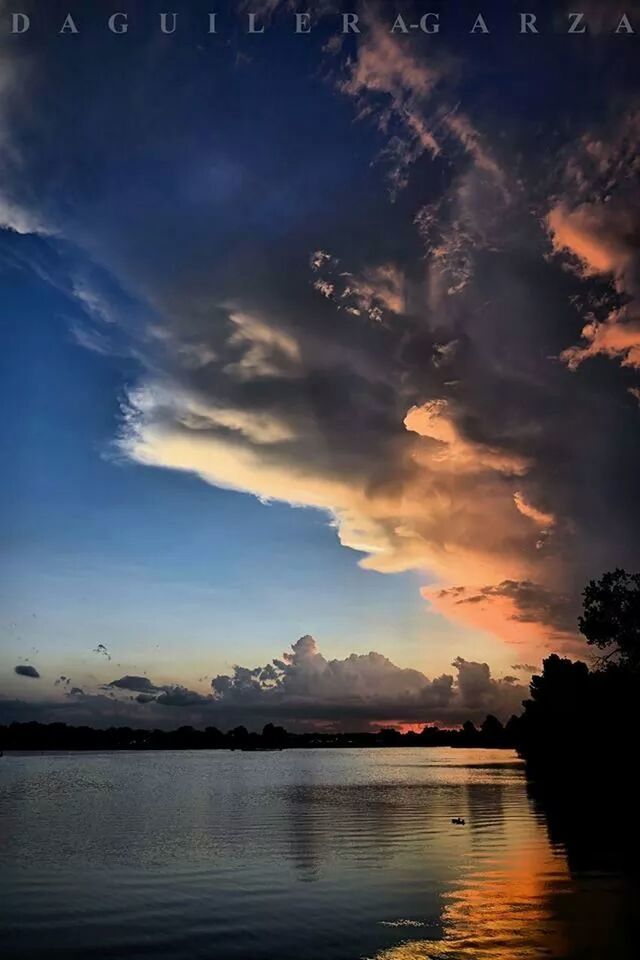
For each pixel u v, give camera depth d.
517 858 33.88
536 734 137.25
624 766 91.19
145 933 22.20
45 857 36.22
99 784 106.50
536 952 19.59
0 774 144.50
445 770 147.50
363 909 24.42
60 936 22.03
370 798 73.50
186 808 64.00
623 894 26.03
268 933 21.91
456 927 22.06
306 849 37.78
